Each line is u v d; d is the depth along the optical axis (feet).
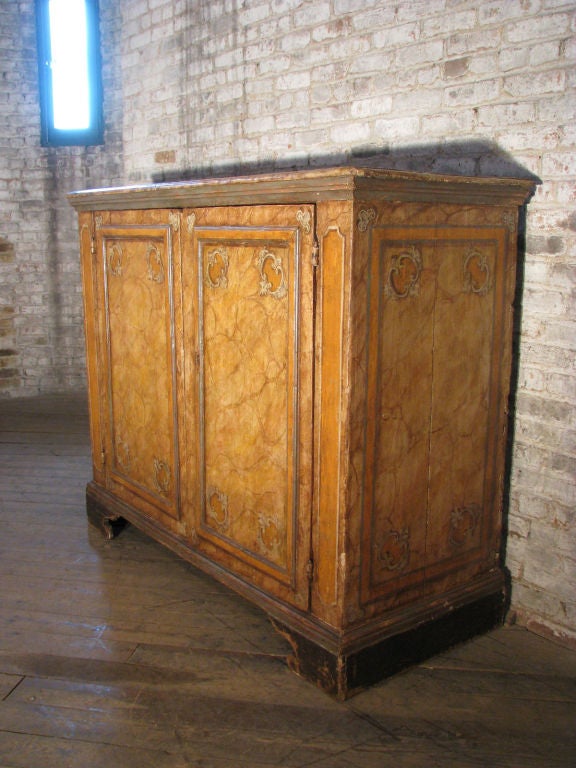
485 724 7.50
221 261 8.66
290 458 8.14
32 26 19.36
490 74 8.89
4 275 20.38
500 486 9.15
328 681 7.88
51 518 12.62
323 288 7.41
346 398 7.38
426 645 8.50
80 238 11.63
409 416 7.97
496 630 9.26
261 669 8.42
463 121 9.29
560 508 8.82
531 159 8.57
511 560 9.45
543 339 8.75
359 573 7.86
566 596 8.86
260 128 12.51
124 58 15.74
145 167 15.65
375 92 10.40
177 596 10.06
